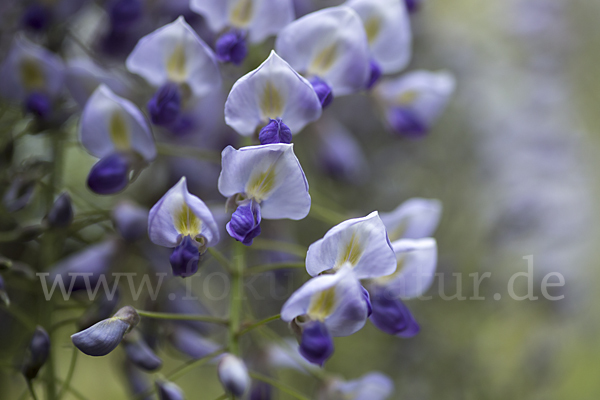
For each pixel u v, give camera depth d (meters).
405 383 0.64
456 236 0.69
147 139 0.43
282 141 0.39
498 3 0.79
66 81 0.46
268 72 0.40
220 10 0.42
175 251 0.39
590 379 0.86
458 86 0.71
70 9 0.48
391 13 0.44
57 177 0.46
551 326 0.72
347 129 0.64
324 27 0.41
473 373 0.65
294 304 0.39
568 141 0.78
